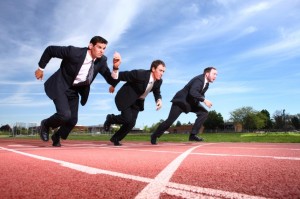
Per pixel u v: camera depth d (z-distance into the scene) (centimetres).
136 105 615
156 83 607
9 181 189
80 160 303
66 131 552
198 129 781
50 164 270
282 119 10688
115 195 148
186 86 719
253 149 471
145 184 173
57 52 467
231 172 217
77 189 164
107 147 561
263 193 149
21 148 521
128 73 576
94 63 493
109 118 615
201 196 141
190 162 280
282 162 274
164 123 698
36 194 154
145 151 431
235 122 10031
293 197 140
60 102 473
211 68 714
